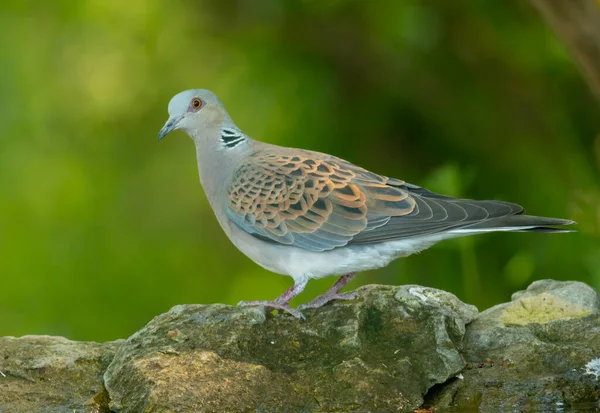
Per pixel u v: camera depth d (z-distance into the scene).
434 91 13.93
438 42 13.81
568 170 13.39
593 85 10.48
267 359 7.46
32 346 7.69
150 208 14.28
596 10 9.70
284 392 7.09
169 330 7.65
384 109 13.83
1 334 13.15
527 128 13.91
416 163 13.95
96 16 13.91
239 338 7.55
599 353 7.46
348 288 13.58
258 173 8.55
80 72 14.35
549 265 12.89
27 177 13.91
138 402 6.96
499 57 13.86
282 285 13.51
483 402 7.22
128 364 7.27
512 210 7.84
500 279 13.30
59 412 7.07
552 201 13.36
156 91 14.48
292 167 8.48
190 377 7.06
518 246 13.17
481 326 7.93
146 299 13.65
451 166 10.77
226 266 14.12
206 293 13.78
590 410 7.11
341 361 7.43
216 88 14.00
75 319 13.38
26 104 13.83
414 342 7.62
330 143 13.52
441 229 7.91
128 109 14.53
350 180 8.31
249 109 13.60
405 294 8.08
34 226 13.72
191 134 9.12
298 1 13.57
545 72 13.81
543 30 13.26
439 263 13.50
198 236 14.22
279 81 13.62
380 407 7.08
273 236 8.35
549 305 8.05
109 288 13.62
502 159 13.84
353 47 13.80
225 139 8.94
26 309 13.38
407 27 13.26
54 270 13.55
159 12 14.07
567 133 13.60
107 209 14.09
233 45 14.07
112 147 14.50
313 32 13.81
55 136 14.28
